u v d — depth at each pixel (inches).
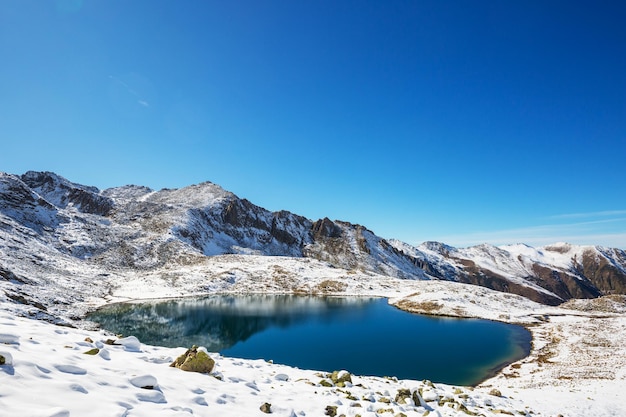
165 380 378.3
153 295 3363.7
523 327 2492.6
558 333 2215.8
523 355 1763.0
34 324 504.7
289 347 1841.8
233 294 3841.0
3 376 245.8
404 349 1833.2
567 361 1553.9
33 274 2709.2
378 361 1614.2
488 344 1975.9
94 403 253.8
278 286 4301.2
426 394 625.9
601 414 787.4
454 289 4003.4
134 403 282.2
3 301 1563.7
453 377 1406.3
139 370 387.2
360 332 2237.9
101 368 350.9
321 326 2402.8
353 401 502.6
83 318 2182.6
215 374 474.0
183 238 6264.8
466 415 556.4
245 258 5580.7
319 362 1582.2
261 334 2137.1
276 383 546.9
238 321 2487.7
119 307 2716.5
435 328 2409.0
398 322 2596.0
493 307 3191.4
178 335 2022.6
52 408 215.9
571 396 938.1
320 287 4335.6
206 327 2263.8
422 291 3949.3
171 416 274.4
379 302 3597.4
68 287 2834.6
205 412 322.0
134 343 523.2
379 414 462.9
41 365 292.4
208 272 4478.3
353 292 4205.2
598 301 3442.4
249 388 458.6
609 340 1866.4
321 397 499.8
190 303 3144.7
